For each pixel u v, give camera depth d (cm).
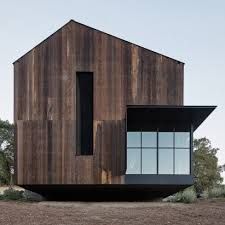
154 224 1523
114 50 2409
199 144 4697
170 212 1809
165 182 2367
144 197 2758
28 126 2392
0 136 6706
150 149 2400
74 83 2398
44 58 2412
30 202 2269
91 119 2423
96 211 1827
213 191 2672
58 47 2416
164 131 2411
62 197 2650
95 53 2408
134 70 2403
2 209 1806
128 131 2408
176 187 2428
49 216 1652
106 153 2358
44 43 2417
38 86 2403
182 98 2405
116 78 2398
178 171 2392
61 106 2388
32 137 2383
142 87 2398
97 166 2352
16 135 2400
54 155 2362
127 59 2408
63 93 2392
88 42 2414
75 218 1617
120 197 2691
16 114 2409
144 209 1914
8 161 6625
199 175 4494
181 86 2409
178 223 1550
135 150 2397
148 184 2361
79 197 2648
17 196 2458
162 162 2395
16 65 2425
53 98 2392
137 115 2419
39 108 2392
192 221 1592
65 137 2370
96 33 2416
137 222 1554
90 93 2434
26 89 2411
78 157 2355
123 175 2352
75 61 2406
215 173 4572
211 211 1850
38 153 2370
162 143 2405
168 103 2397
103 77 2400
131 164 2383
